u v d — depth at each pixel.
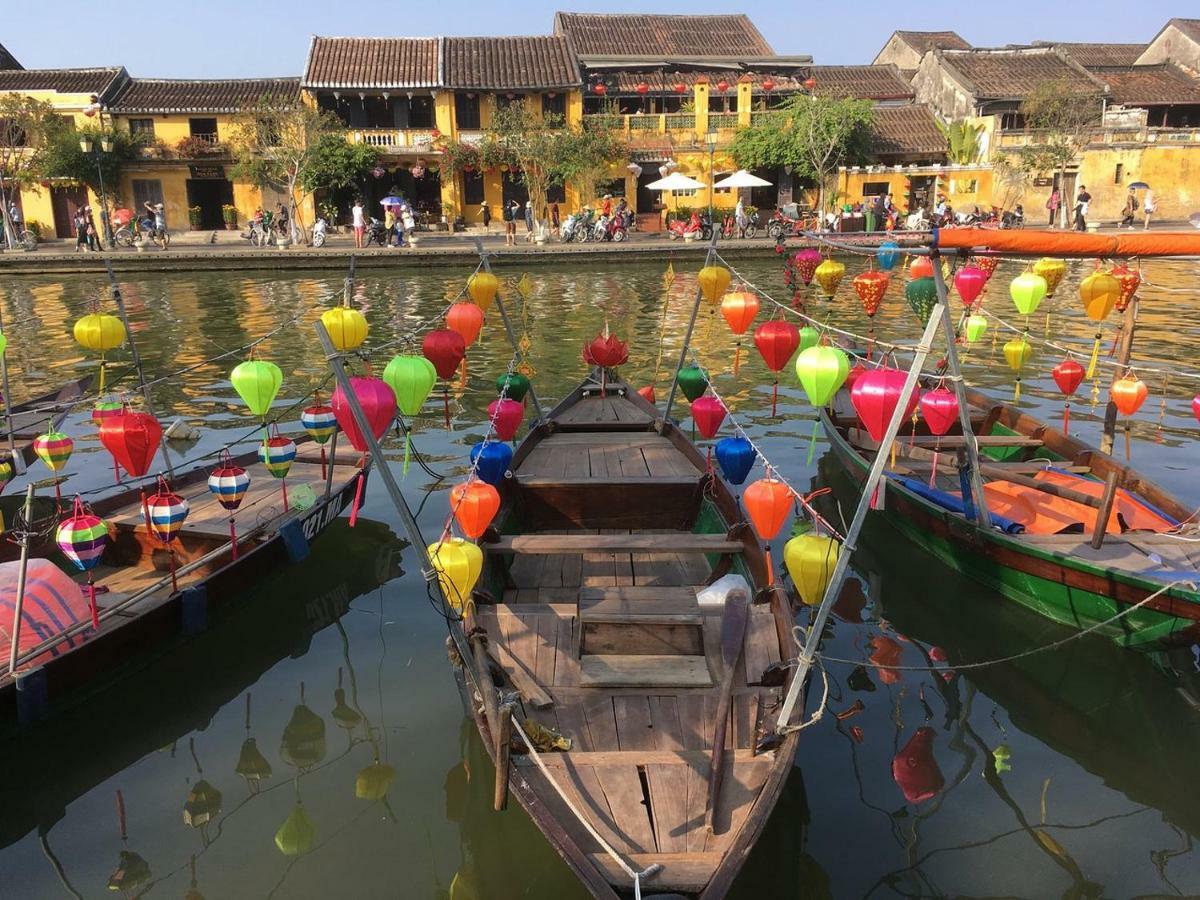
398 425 12.26
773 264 29.08
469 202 37.47
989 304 22.86
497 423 8.25
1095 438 11.32
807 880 4.65
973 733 5.88
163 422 12.67
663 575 7.07
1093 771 5.53
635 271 28.83
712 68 39.25
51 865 4.80
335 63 35.91
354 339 7.59
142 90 36.50
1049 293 8.91
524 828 5.07
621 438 9.69
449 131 35.88
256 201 36.72
